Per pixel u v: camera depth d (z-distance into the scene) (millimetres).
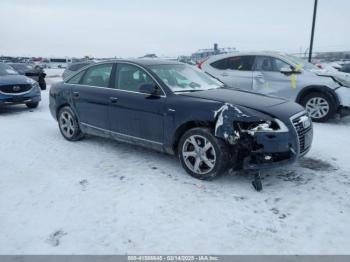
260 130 3777
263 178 4309
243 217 3357
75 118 5910
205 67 9086
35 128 7355
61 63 47531
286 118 3912
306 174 4426
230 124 3824
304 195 3818
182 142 4277
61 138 6398
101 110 5297
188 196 3795
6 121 8266
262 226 3199
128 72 5059
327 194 3838
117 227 3209
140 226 3219
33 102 9906
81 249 2896
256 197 3771
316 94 7484
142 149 5566
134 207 3572
